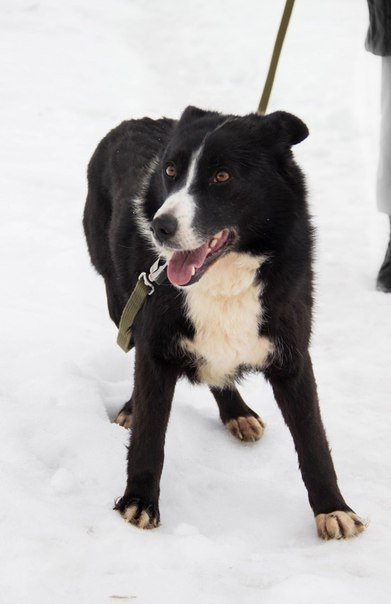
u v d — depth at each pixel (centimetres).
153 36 1323
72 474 394
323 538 378
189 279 367
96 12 1398
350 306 648
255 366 404
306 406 396
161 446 388
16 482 372
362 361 579
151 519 372
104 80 1136
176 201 367
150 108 1069
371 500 418
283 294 388
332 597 312
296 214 389
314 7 1405
